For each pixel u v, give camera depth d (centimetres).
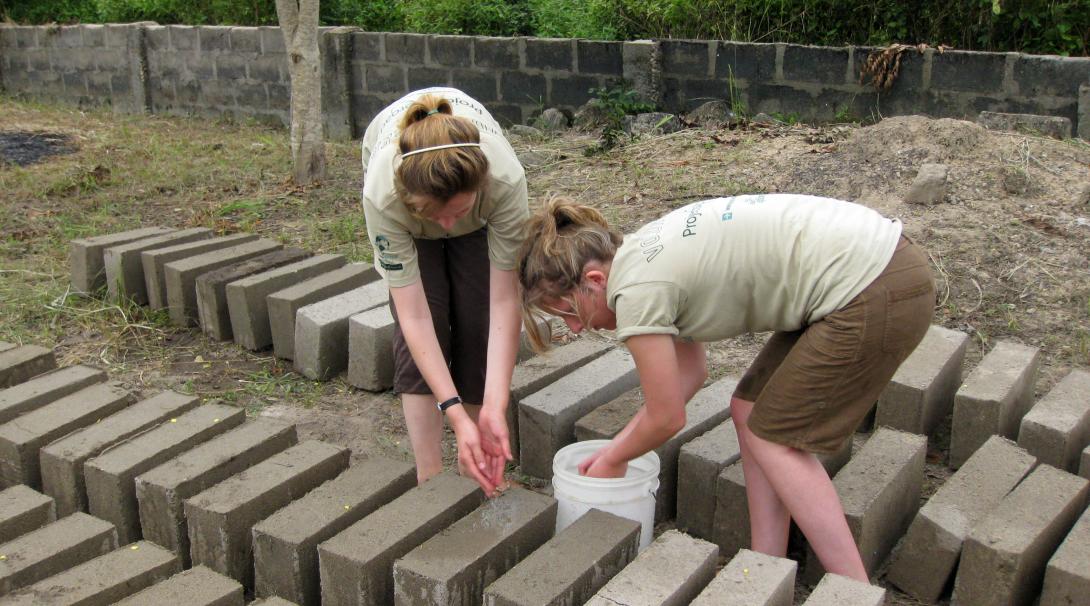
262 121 1014
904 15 777
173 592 257
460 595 252
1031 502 282
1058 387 353
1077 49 727
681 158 693
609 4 909
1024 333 443
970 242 505
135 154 865
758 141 705
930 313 249
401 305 290
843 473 301
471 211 283
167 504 301
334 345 437
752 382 279
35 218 678
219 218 662
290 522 279
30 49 1173
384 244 280
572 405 355
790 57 771
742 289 246
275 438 334
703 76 808
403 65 912
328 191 728
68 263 583
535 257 250
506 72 877
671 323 243
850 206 255
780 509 281
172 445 328
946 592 284
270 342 472
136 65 1079
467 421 283
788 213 249
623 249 246
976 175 563
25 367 406
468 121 252
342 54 926
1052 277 475
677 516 328
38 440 337
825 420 254
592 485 285
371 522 274
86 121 1041
